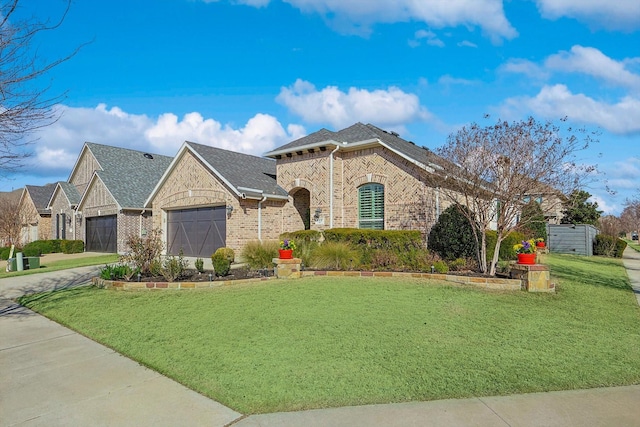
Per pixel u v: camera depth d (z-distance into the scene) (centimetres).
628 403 402
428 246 1405
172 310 798
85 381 479
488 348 557
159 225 2038
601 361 512
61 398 434
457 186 1216
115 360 549
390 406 396
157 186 2034
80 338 657
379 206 1599
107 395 439
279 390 434
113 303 877
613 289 1018
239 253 1625
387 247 1377
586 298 885
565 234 2259
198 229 1870
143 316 762
